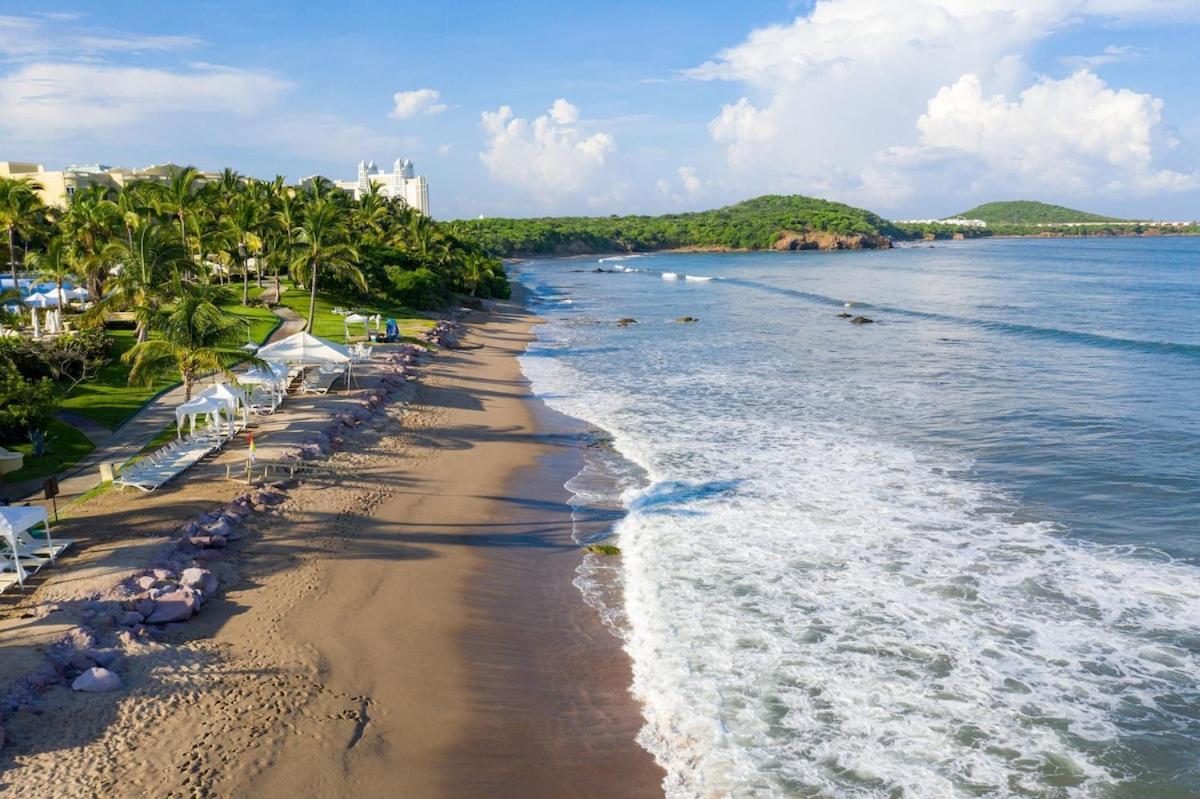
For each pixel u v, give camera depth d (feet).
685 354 187.32
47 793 37.17
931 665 51.90
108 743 40.91
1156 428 107.14
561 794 40.75
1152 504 78.84
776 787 41.27
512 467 95.35
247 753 41.14
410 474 89.86
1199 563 65.51
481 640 55.42
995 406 123.75
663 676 51.24
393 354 158.71
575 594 62.85
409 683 49.47
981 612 58.44
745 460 97.35
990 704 47.83
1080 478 87.35
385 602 59.47
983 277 445.37
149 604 53.62
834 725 46.19
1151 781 41.32
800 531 74.18
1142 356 172.04
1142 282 387.55
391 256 273.95
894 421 116.16
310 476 85.20
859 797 40.52
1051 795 40.50
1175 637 54.49
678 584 63.93
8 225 177.99
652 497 84.48
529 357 184.34
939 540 71.41
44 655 46.88
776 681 50.47
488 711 47.32
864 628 56.54
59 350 118.42
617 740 45.11
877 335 216.33
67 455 88.99
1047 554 68.08
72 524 67.46
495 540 73.20
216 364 94.89
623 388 145.69
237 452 88.58
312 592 59.77
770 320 257.75
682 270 584.40
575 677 51.39
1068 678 50.21
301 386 124.16
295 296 234.17
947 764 42.86
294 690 47.06
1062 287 367.66
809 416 120.78
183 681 46.70
